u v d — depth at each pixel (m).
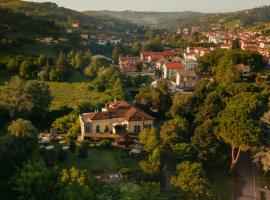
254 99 82.62
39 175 51.56
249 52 167.12
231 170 76.19
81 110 98.06
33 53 174.75
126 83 141.50
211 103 88.19
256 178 76.31
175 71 166.75
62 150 68.69
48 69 144.38
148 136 77.25
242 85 101.88
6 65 144.75
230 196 69.31
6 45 166.75
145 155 74.69
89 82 144.25
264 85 133.25
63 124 88.81
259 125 77.88
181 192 57.84
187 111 92.75
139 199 50.81
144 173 64.81
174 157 73.81
